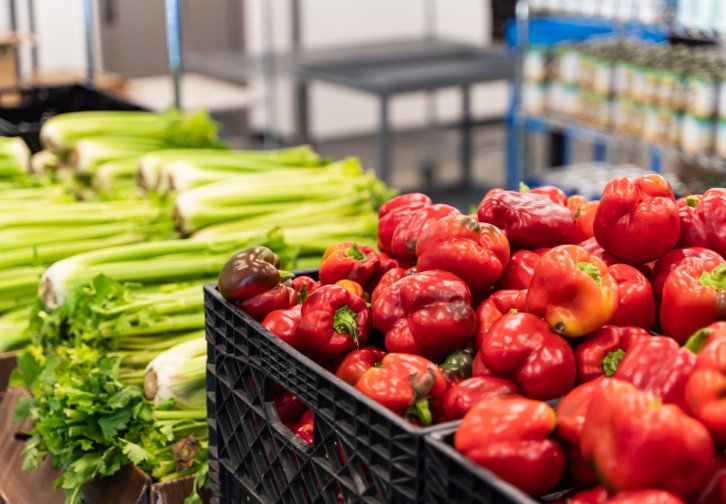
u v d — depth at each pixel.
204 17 8.50
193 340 2.08
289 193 2.75
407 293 1.44
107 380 1.96
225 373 1.59
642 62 4.45
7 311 2.55
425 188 7.84
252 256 1.57
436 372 1.34
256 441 1.52
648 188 1.52
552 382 1.30
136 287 2.30
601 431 1.08
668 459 1.04
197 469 1.88
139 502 1.82
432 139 9.36
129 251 2.37
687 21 4.55
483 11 9.84
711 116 4.14
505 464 1.13
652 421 1.04
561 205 1.63
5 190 3.16
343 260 1.68
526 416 1.15
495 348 1.32
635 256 1.47
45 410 1.99
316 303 1.52
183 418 1.98
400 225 1.70
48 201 2.96
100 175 3.30
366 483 1.27
